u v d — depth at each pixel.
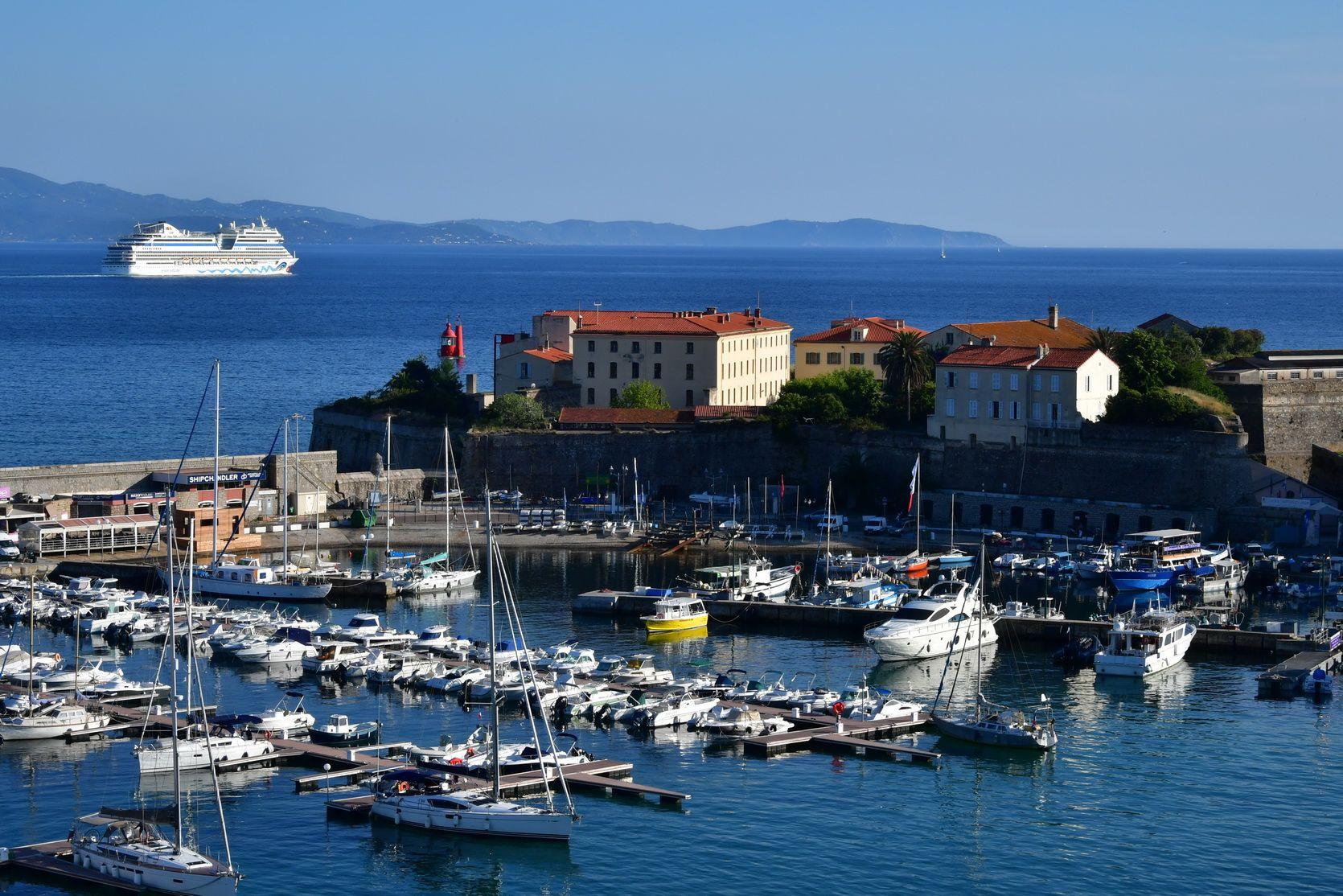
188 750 164.00
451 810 147.50
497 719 157.25
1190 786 163.38
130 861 134.75
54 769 165.62
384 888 136.88
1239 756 172.88
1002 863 143.25
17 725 174.62
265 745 167.12
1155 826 152.38
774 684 199.50
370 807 152.25
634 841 147.25
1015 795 160.62
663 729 182.50
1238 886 138.88
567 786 159.50
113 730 177.75
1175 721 186.00
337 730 174.00
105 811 143.62
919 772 167.75
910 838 149.00
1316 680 197.50
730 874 140.25
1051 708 191.38
